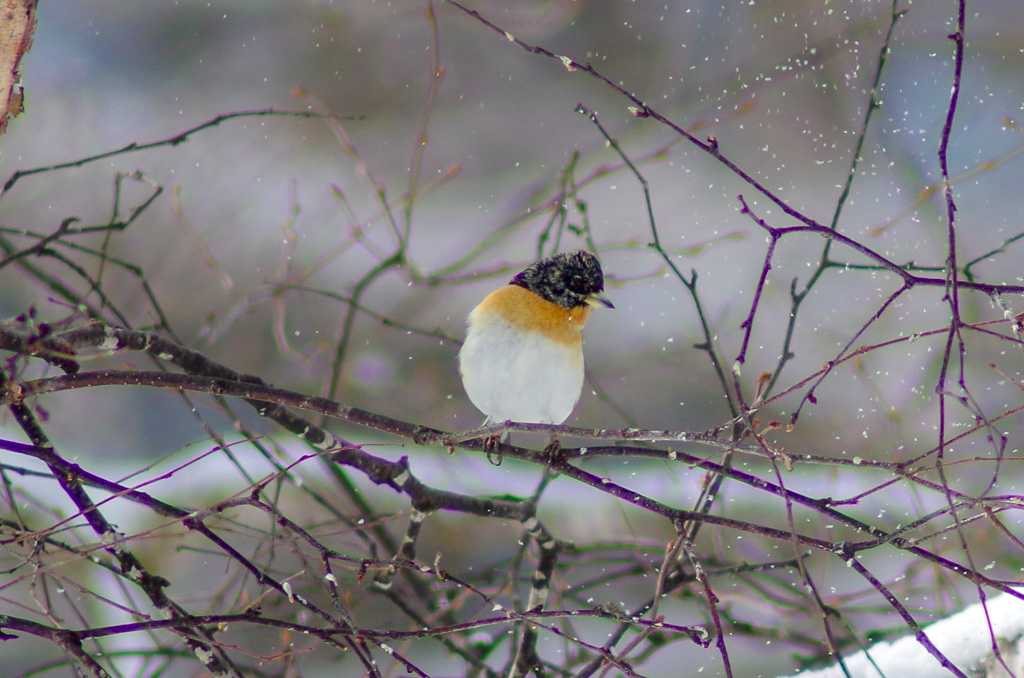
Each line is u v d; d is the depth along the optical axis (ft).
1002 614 21.18
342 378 47.85
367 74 61.16
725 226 53.52
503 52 60.34
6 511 27.45
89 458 41.39
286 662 25.85
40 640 28.40
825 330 48.19
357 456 25.44
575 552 28.76
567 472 19.49
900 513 34.19
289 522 18.54
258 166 58.44
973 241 48.55
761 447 17.47
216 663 20.25
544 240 29.66
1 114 20.70
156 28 62.18
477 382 25.71
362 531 27.09
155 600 20.22
